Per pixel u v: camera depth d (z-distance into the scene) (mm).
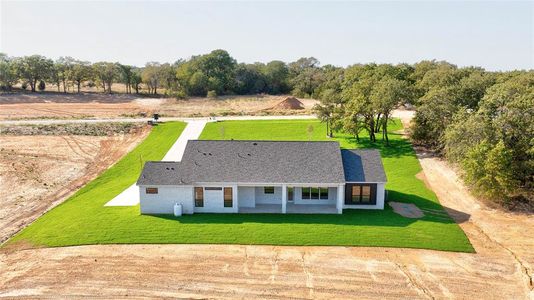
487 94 48406
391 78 62000
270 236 31719
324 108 65188
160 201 36062
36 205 41000
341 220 34906
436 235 32125
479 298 24234
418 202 39469
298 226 33562
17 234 33656
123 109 98688
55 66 127625
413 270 27172
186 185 35562
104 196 41000
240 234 32031
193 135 66562
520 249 30188
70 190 45344
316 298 24172
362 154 39875
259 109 98125
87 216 35562
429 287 25281
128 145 62688
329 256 28891
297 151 38969
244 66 148625
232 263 27969
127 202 39062
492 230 33469
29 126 70375
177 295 24469
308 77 139125
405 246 30312
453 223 34719
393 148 57406
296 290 24953
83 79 127750
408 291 24844
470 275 26656
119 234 31969
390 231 32719
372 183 37281
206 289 25062
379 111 58219
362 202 37844
